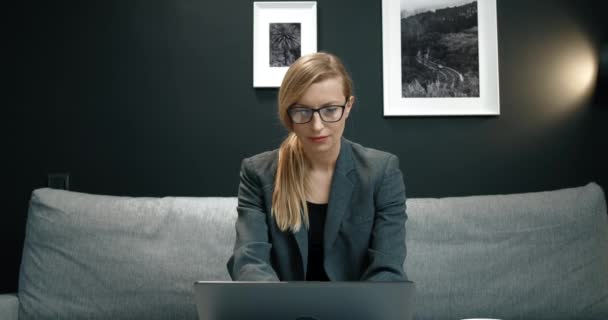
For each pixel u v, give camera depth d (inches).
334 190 68.2
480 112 104.7
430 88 104.6
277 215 67.9
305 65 61.4
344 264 69.2
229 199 93.3
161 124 104.7
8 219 103.3
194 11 105.7
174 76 105.1
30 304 86.0
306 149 66.6
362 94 104.8
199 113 104.8
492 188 105.0
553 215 90.7
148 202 92.5
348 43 105.2
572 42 105.4
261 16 104.4
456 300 87.3
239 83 105.0
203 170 104.4
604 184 105.7
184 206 91.8
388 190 69.6
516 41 106.5
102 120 104.7
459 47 105.2
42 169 104.0
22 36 105.0
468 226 90.2
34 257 88.5
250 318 42.6
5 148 103.9
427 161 104.7
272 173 71.0
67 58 105.1
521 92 106.1
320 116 61.2
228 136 104.5
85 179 104.2
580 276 88.2
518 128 105.7
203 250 88.7
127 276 87.1
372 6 105.8
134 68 105.1
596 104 106.7
